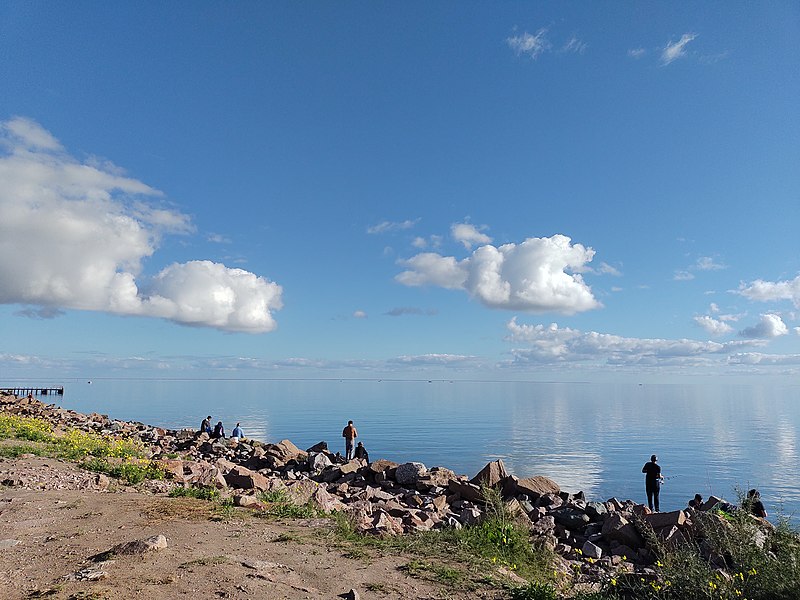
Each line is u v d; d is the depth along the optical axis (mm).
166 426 75250
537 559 11594
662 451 62719
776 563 8945
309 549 9438
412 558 9695
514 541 11844
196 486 15023
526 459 53312
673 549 12750
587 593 9203
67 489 13203
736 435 85375
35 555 8117
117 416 90812
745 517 10578
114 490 13609
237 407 131750
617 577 10320
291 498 14422
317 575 8180
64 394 170125
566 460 53375
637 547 14492
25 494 12219
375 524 12406
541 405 174625
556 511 17641
